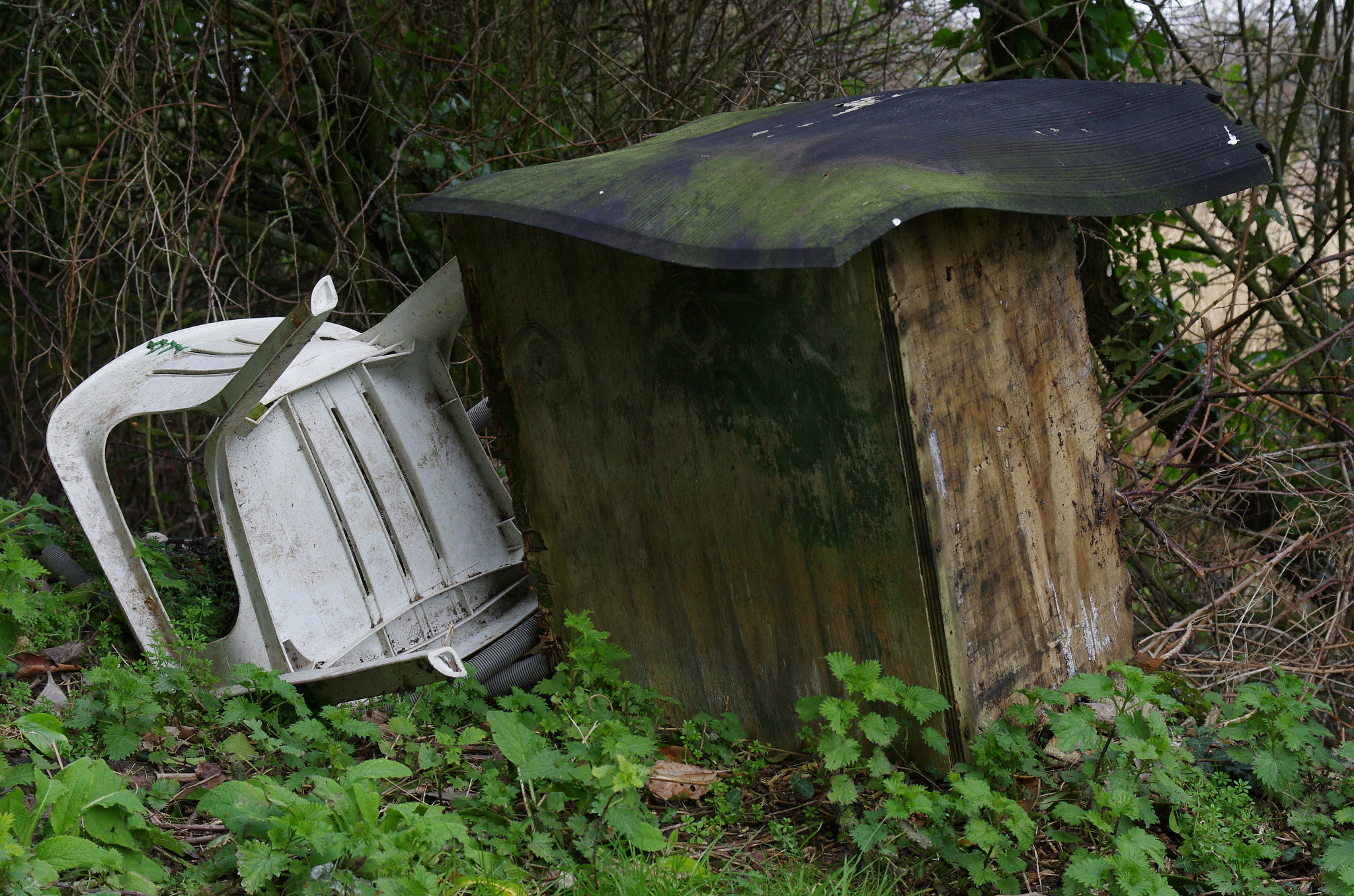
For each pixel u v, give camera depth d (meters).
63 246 5.77
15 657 2.88
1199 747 2.69
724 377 2.60
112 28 5.36
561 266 2.81
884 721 2.40
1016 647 2.62
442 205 2.76
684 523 2.83
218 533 4.41
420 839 1.97
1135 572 4.22
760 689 2.83
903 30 6.04
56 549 3.56
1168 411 4.37
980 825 2.20
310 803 1.99
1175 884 2.28
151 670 2.77
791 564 2.65
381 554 3.36
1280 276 5.16
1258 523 4.69
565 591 3.19
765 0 5.70
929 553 2.39
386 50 5.70
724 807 2.52
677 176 2.50
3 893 1.69
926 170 2.22
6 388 6.29
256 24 5.54
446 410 3.68
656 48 5.92
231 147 5.55
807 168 2.33
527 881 2.19
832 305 2.35
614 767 2.21
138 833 2.14
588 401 2.91
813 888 2.22
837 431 2.45
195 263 4.73
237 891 2.07
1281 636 3.62
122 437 5.95
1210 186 2.52
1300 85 5.43
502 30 5.85
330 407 3.38
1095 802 2.37
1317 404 4.25
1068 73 5.20
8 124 5.41
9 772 2.11
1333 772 2.62
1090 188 2.35
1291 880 2.37
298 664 3.08
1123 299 4.88
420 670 2.76
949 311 2.41
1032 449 2.66
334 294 2.68
